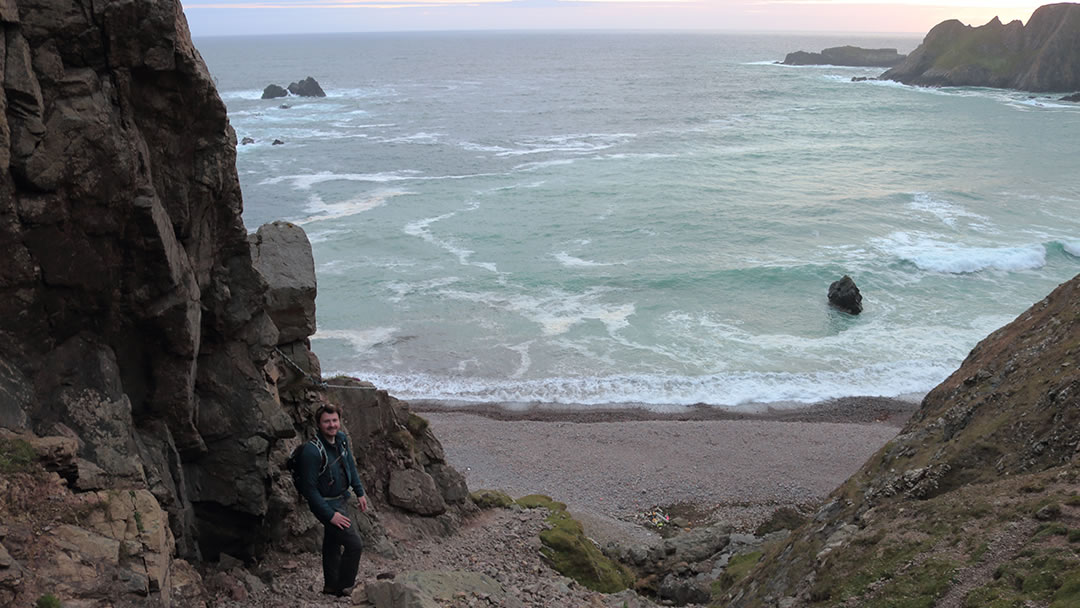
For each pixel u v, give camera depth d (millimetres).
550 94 187625
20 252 8242
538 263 58000
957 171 90750
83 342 9086
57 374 8703
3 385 8008
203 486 10867
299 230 15703
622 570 20391
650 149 107812
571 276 55031
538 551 17516
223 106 10148
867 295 51750
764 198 77062
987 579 10234
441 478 18703
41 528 7156
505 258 59094
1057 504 10961
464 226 67375
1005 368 17312
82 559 7109
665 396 39312
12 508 7109
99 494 7930
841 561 12484
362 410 16906
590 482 30828
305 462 9359
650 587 19656
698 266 56938
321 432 9555
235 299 11164
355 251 60781
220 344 11203
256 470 11086
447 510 17688
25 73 8070
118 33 8828
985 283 53562
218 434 10977
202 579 10055
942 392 19156
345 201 77250
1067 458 13125
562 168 93500
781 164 96125
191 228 10391
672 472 31641
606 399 39031
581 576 17391
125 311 9414
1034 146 108188
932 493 14398
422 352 43906
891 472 16156
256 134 123562
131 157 8992
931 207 73688
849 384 40375
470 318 48375
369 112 153125
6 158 7906
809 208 72750
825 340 45375
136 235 9188
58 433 8328
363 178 88625
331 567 9875
